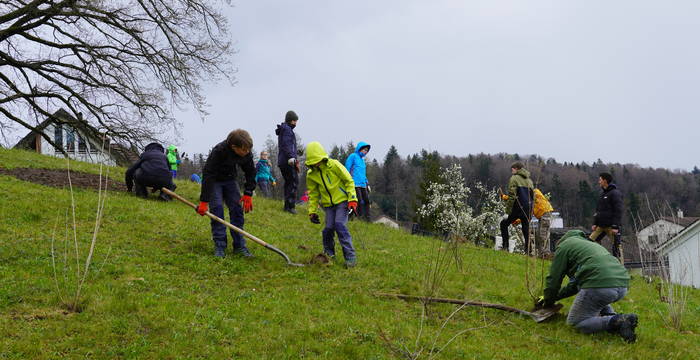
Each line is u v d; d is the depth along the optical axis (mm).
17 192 10102
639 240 9234
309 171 8148
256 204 13305
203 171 7477
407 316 6191
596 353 5551
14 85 20219
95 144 22062
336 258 8570
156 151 12195
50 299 5320
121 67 21078
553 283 6531
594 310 6180
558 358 5363
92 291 5695
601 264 6086
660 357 5727
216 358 4512
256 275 7227
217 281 6824
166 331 4918
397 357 4926
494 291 7816
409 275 8031
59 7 18641
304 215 13188
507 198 12492
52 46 20344
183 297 5969
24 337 4488
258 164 16750
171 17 20359
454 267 9281
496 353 5328
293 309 5969
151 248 7922
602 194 11656
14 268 6223
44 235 7750
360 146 13906
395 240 11758
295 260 8250
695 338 6801
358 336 5352
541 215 12258
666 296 9031
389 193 72062
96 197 10750
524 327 6324
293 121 12820
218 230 7797
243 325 5289
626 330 5910
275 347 4867
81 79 20859
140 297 5699
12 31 18953
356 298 6625
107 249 7516
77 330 4746
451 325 6121
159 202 11625
